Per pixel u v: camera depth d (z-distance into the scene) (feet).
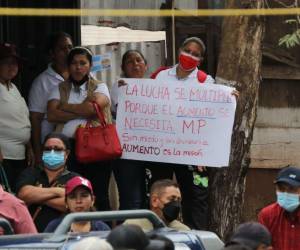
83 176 59.16
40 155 58.85
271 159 79.77
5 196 46.19
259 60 58.23
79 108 58.39
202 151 58.03
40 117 61.82
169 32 75.41
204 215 59.36
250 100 58.23
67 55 61.21
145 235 30.07
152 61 75.56
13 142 59.36
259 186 79.56
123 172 59.36
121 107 58.90
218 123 57.82
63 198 52.11
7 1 72.28
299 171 47.39
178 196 48.62
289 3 76.74
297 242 48.16
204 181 59.36
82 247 28.43
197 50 57.88
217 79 58.59
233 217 58.70
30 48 73.61
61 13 70.90
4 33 72.90
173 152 58.39
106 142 57.67
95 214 34.06
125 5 74.74
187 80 58.34
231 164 58.54
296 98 80.02
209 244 34.50
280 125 79.92
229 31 58.23
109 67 75.00
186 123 58.29
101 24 74.95
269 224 48.47
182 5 75.77
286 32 78.48
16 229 46.01
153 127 58.65
